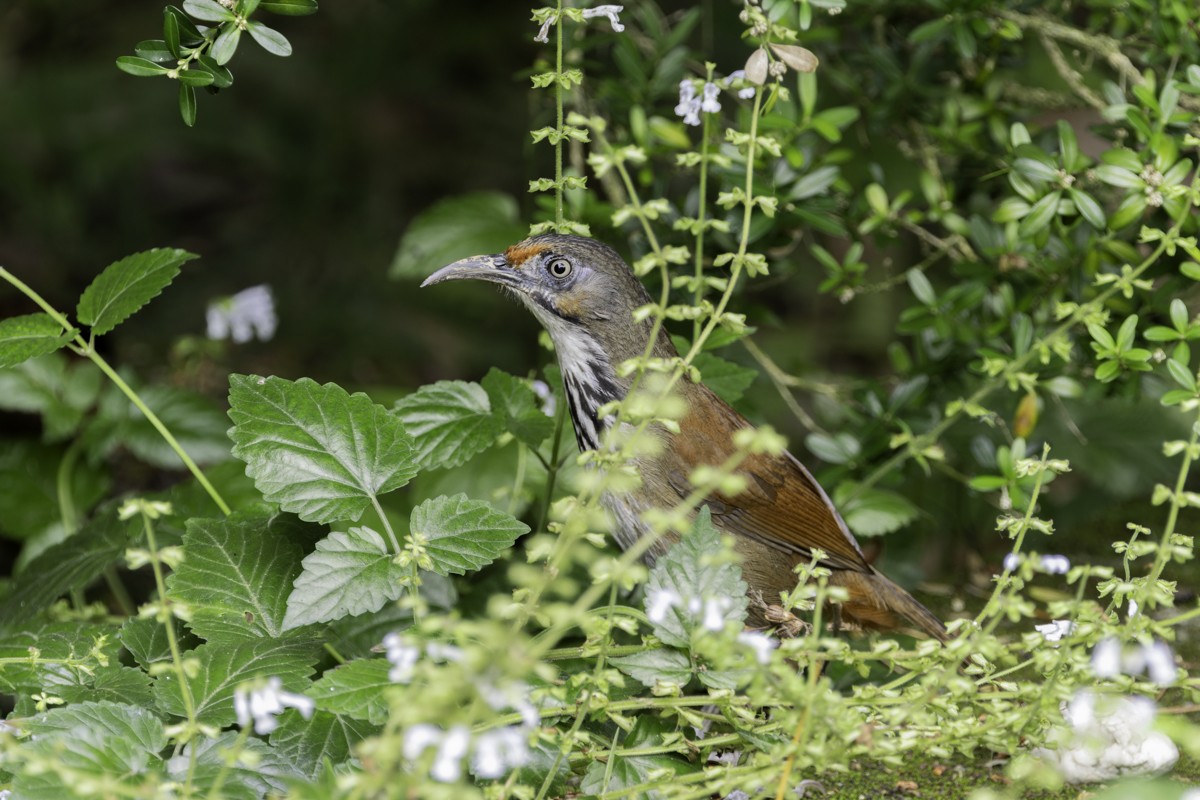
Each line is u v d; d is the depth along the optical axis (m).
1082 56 12.74
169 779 6.42
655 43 11.27
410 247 12.95
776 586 9.23
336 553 7.62
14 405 11.72
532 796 6.26
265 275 16.56
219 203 17.48
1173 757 7.64
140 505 5.76
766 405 14.41
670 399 6.43
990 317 10.80
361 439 8.02
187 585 7.92
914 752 8.23
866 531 10.52
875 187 10.73
